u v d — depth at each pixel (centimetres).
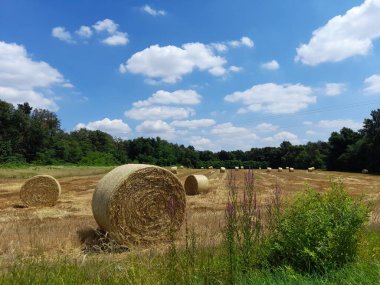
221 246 689
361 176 5022
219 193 2550
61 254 838
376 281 505
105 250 886
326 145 10606
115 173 1130
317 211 640
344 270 561
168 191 1125
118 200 1056
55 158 8356
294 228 620
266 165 10638
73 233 1070
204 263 587
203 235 898
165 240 1085
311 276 557
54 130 10762
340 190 720
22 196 2003
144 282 518
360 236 658
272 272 579
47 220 1392
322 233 605
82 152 9050
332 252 595
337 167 8000
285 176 4847
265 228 725
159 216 1102
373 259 625
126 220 1061
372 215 1165
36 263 561
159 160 10400
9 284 498
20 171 5056
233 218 565
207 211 1538
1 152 7269
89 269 596
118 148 11188
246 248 570
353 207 647
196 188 2594
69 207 1828
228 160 11269
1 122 8212
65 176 4597
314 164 9531
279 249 615
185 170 6869
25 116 8681
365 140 7169
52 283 516
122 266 605
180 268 534
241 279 528
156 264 568
